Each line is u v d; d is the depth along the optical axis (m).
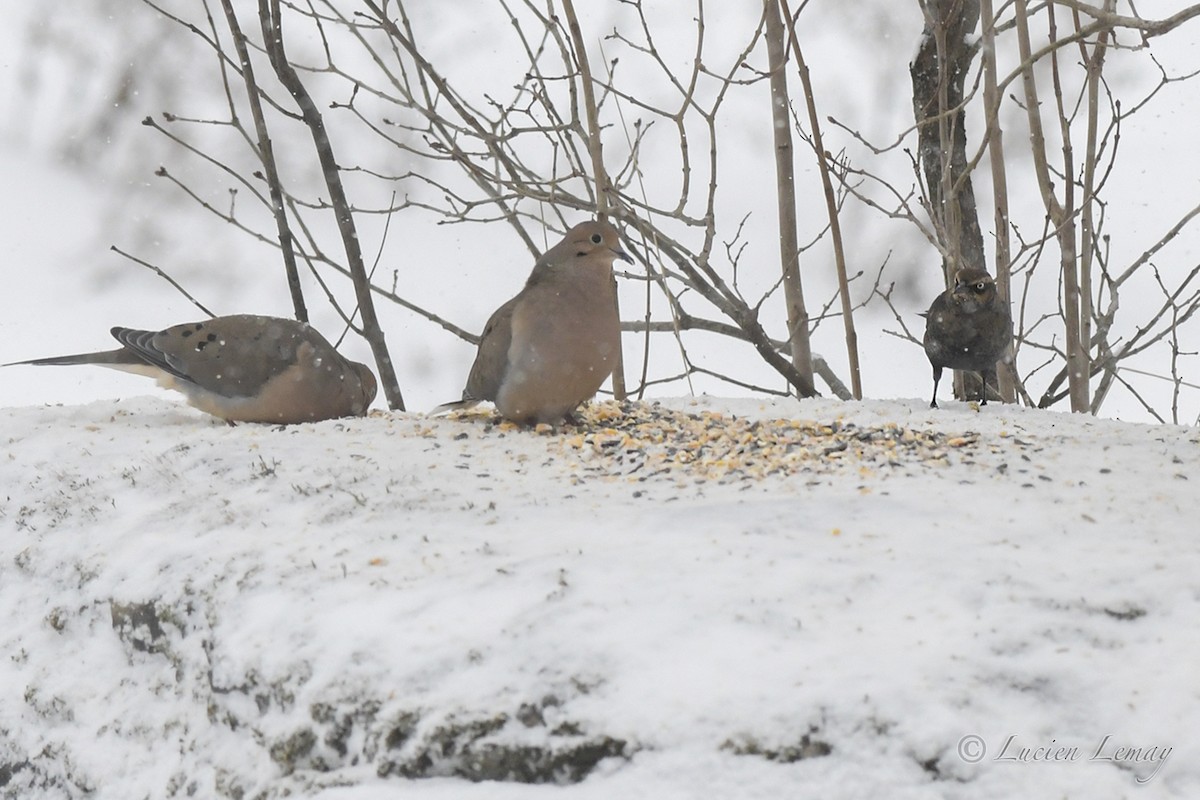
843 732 7.45
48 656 10.69
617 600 8.49
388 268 35.44
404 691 8.05
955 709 7.51
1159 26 10.55
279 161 39.97
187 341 13.52
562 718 7.71
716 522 9.89
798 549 9.24
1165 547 9.20
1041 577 8.70
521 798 7.56
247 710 8.78
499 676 7.98
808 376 17.12
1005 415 14.02
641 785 7.44
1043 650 7.93
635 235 22.61
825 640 8.04
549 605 8.48
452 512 10.40
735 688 7.70
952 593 8.52
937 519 9.89
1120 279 17.77
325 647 8.52
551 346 12.41
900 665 7.78
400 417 13.98
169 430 13.66
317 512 10.47
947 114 14.55
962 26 17.09
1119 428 13.12
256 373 13.46
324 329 32.03
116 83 41.09
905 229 33.75
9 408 14.93
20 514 11.85
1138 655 7.94
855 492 10.59
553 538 9.66
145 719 9.77
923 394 27.36
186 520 10.84
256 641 8.84
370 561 9.42
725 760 7.42
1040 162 16.02
